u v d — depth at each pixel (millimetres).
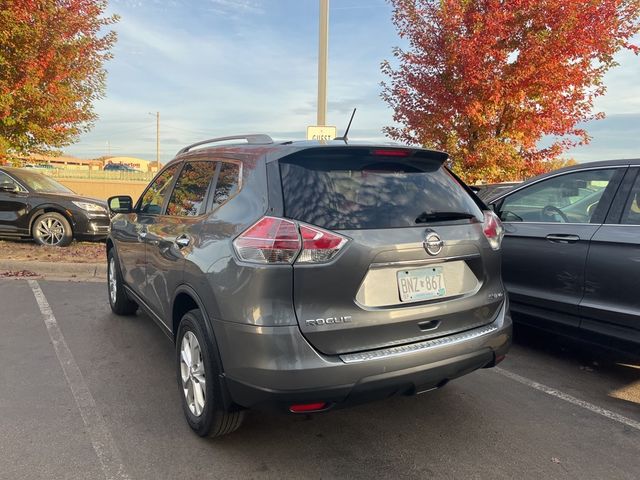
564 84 8992
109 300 5965
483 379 4293
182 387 3371
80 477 2803
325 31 9180
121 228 5199
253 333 2623
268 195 2801
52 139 11445
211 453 3078
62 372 4191
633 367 4602
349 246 2668
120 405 3645
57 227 9758
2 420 3387
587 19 8656
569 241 4359
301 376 2562
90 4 10852
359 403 2754
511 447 3211
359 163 3049
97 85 11734
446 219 3098
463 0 9031
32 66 9898
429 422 3525
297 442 3234
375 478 2869
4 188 9758
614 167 4336
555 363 4684
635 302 3912
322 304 2641
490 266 3258
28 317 5660
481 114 9148
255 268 2641
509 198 5191
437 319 2957
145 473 2857
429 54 9398
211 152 3689
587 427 3484
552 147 10258
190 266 3199
